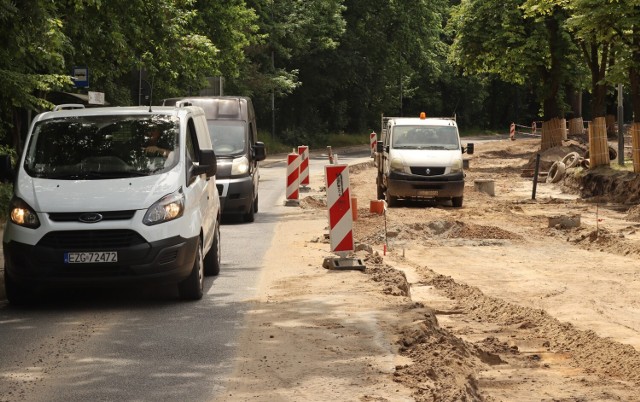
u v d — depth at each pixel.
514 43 59.38
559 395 10.66
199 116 18.45
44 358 11.35
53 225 14.51
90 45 36.06
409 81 114.69
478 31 60.19
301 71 92.81
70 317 14.10
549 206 35.38
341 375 10.27
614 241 24.66
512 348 13.08
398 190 34.28
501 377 11.45
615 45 39.97
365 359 10.98
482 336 14.04
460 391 9.56
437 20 101.31
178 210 14.98
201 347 11.81
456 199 34.59
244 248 22.36
